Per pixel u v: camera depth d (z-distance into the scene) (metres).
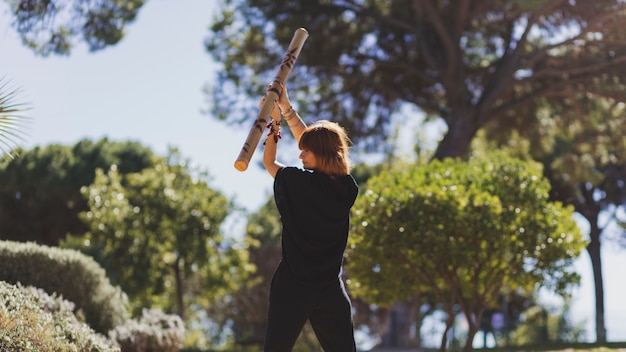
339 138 4.04
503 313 27.84
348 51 20.88
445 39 19.98
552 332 26.05
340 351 3.97
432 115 24.61
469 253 11.27
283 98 4.27
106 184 23.72
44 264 8.98
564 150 28.92
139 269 21.84
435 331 33.06
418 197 11.50
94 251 15.24
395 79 22.12
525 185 11.82
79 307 9.09
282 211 3.95
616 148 22.56
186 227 22.03
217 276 23.17
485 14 21.36
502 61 21.02
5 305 6.13
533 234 11.42
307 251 3.89
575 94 21.84
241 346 35.91
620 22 19.02
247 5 20.45
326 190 3.94
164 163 22.81
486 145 25.17
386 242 11.55
